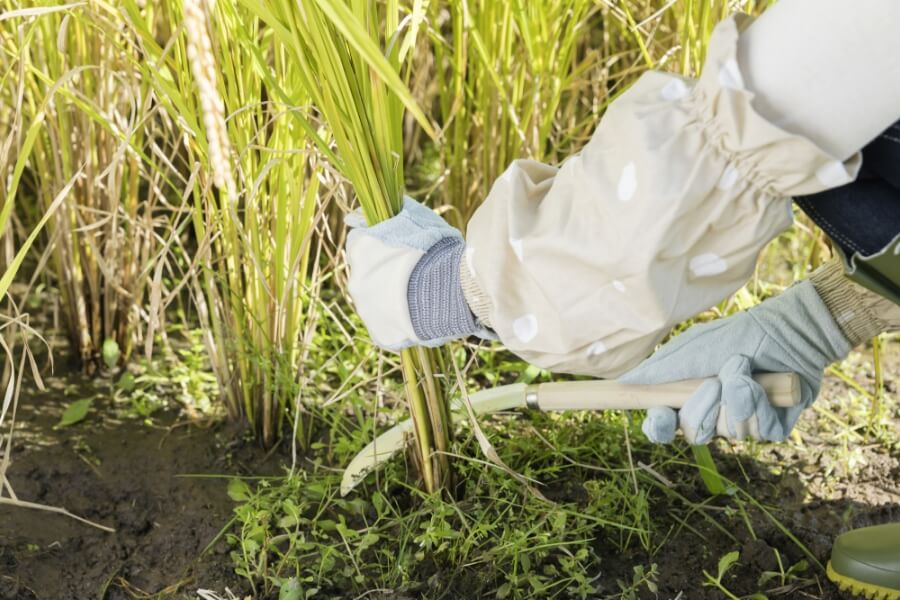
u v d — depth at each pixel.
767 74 0.88
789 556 1.53
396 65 1.29
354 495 1.64
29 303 2.11
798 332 1.21
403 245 1.17
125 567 1.52
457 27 1.84
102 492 1.67
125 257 1.90
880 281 1.03
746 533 1.56
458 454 1.55
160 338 2.04
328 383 1.91
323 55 1.17
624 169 0.92
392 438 1.56
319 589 1.45
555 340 1.00
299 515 1.53
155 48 1.45
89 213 1.87
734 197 0.91
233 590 1.48
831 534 1.56
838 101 0.86
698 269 0.95
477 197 2.05
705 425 1.17
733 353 1.20
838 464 1.72
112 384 1.94
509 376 1.96
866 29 0.84
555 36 1.82
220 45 1.46
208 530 1.59
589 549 1.48
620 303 0.95
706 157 0.90
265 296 1.67
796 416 1.21
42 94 1.77
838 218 1.01
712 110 0.90
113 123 1.78
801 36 0.87
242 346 1.71
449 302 1.13
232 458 1.76
